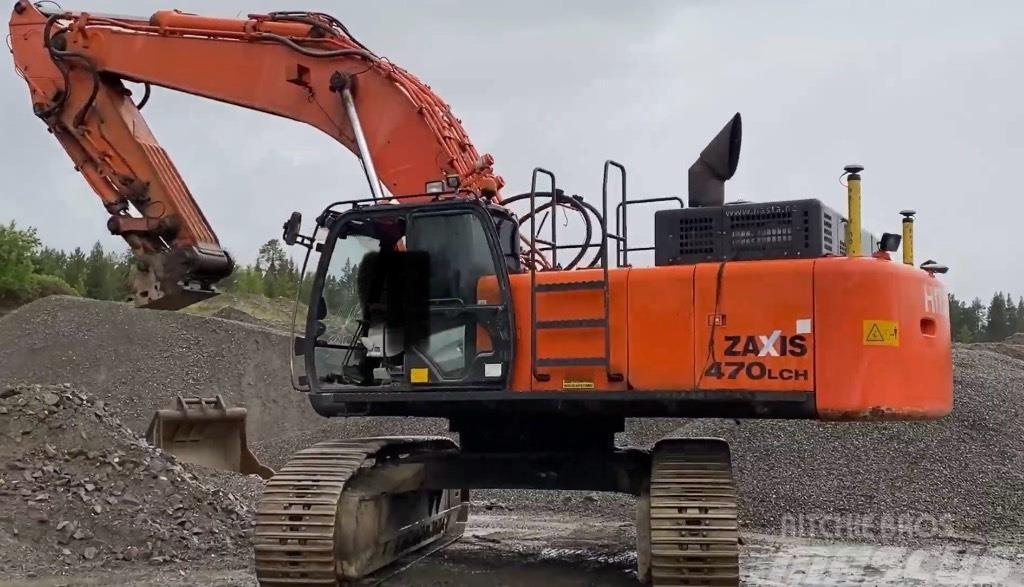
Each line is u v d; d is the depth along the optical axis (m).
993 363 16.30
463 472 7.23
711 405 6.16
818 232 6.02
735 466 11.88
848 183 6.28
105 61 9.25
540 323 6.32
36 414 9.19
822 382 5.76
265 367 20.97
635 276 6.18
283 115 8.80
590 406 6.38
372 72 8.41
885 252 6.14
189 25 9.07
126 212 9.20
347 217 6.80
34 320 21.98
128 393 18.91
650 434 13.56
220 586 6.87
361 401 6.57
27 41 9.45
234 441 11.62
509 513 10.98
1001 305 76.81
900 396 5.77
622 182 6.74
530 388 6.32
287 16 8.90
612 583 7.15
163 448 10.94
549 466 7.14
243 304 38.91
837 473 11.34
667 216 6.36
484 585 7.05
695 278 6.05
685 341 6.03
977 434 12.25
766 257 6.11
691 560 5.79
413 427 16.28
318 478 6.50
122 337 21.02
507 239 7.10
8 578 7.01
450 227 6.64
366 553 6.73
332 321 6.86
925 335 6.11
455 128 8.49
